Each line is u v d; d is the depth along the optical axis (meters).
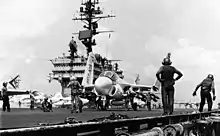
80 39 62.75
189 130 12.92
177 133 9.90
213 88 21.25
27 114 18.20
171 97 14.70
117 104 42.78
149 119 8.55
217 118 16.88
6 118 13.27
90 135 6.91
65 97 58.41
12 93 47.72
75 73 64.06
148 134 7.17
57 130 4.10
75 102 23.45
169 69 14.62
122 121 6.39
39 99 52.56
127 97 40.12
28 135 3.49
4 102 24.56
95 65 59.91
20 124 9.66
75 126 4.45
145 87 51.44
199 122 14.71
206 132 15.29
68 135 4.53
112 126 6.19
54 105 53.38
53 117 14.65
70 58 65.25
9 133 3.18
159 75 14.70
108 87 37.56
